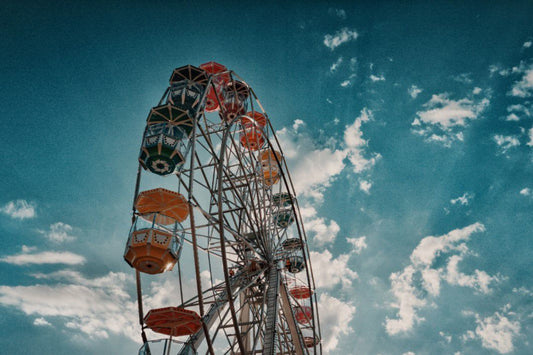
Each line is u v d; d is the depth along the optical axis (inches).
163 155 817.5
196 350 725.3
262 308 877.2
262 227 1055.0
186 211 832.3
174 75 987.3
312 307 1120.8
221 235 725.3
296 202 1282.0
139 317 753.0
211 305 844.0
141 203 810.8
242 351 662.5
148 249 717.3
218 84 1264.8
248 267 1025.5
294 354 987.3
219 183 775.1
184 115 863.1
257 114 1438.2
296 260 1284.4
